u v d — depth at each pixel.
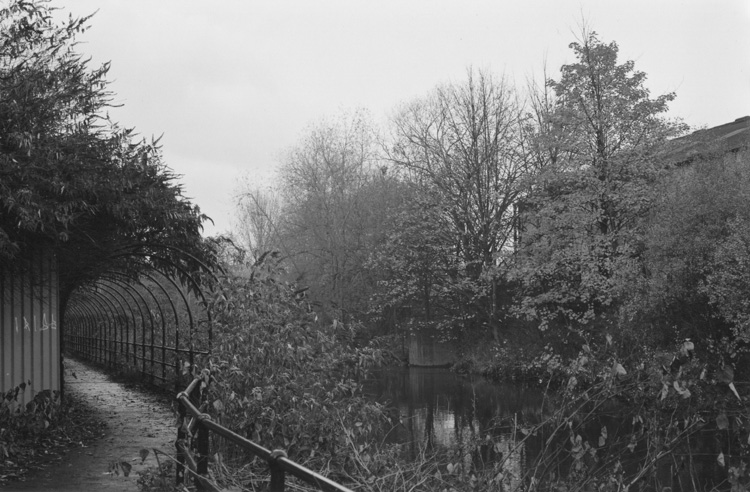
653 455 7.88
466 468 8.34
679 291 20.55
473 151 36.88
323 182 42.09
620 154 25.92
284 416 8.98
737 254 18.66
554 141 27.72
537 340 29.94
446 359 39.75
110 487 8.13
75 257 13.19
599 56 26.86
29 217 9.60
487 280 32.56
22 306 11.90
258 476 7.95
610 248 25.50
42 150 10.31
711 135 24.92
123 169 11.48
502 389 27.05
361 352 10.65
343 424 8.99
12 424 10.41
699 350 19.59
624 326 21.59
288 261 41.12
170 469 8.21
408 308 40.91
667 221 21.45
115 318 30.64
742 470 7.29
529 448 11.66
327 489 2.95
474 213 36.62
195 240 13.58
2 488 8.07
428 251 37.75
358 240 40.78
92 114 11.35
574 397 8.15
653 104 26.39
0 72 10.66
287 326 9.88
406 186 40.66
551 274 27.69
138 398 17.56
